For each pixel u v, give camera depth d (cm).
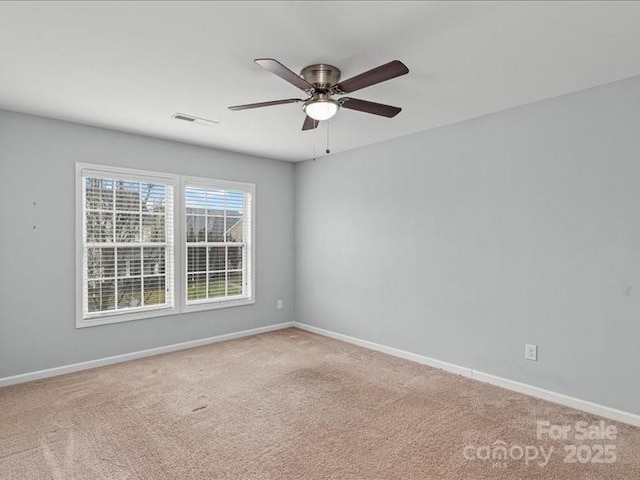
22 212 335
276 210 527
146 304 412
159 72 252
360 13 186
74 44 216
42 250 345
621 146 264
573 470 211
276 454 225
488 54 227
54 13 185
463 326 354
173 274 429
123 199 395
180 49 222
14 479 202
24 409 282
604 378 272
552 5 179
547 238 300
